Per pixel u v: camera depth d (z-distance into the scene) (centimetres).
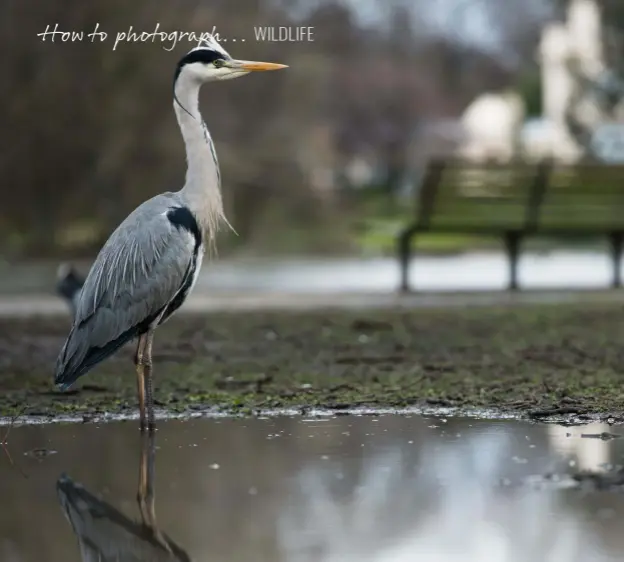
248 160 3359
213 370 1198
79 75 2920
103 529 670
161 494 739
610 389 1052
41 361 1282
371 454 830
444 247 3353
